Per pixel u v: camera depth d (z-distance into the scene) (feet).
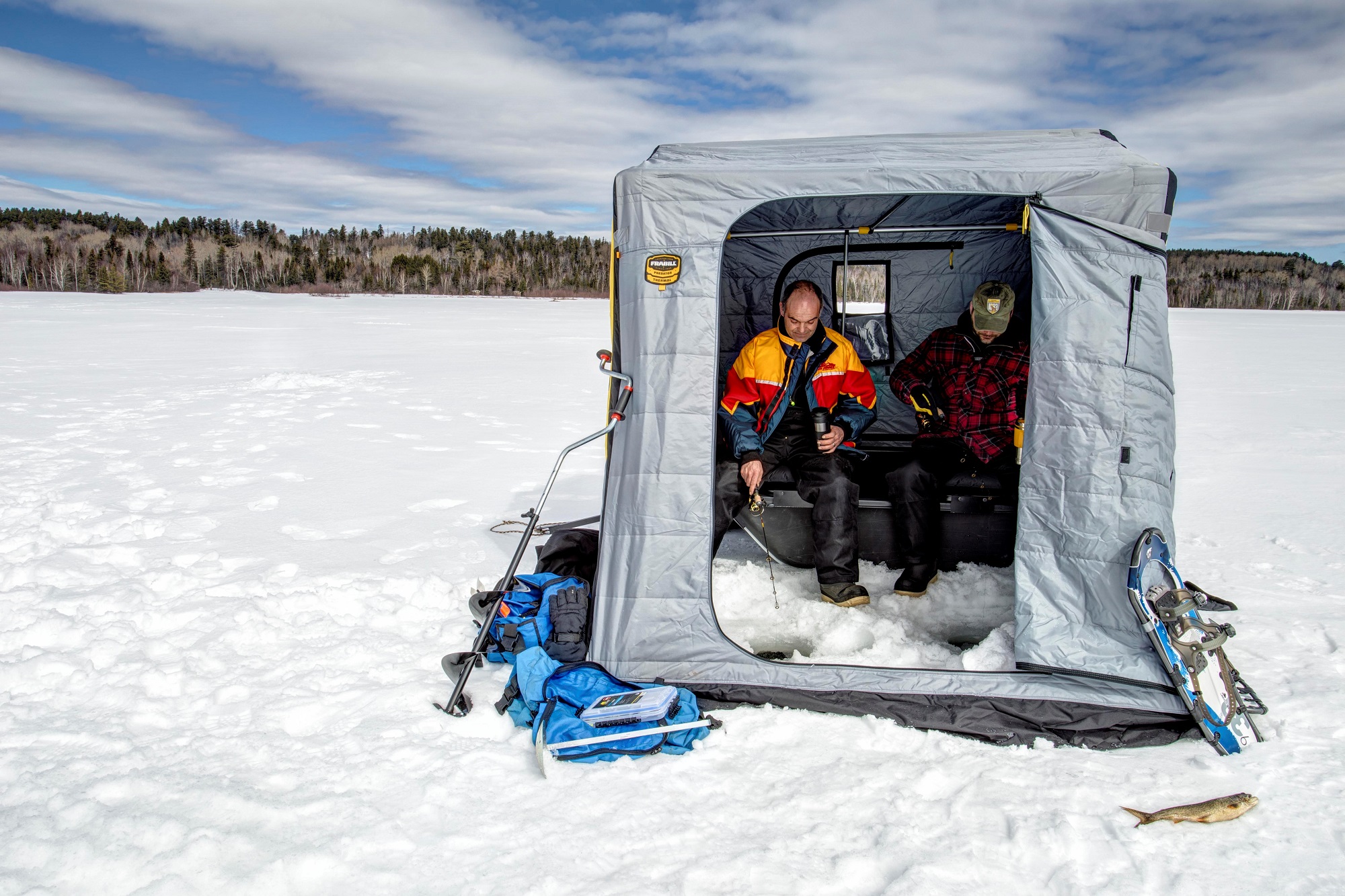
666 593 9.36
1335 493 17.88
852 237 14.92
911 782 7.45
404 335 72.49
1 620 10.83
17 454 21.91
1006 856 6.40
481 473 20.49
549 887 6.07
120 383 37.01
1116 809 6.98
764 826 6.83
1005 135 11.53
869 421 12.04
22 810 6.95
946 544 12.63
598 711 8.09
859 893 6.07
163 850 6.45
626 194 9.46
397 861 6.38
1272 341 70.18
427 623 11.05
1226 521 15.81
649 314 9.39
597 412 30.83
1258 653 9.97
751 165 9.63
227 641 10.33
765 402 11.68
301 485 19.03
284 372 40.24
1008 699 8.64
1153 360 8.71
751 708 8.88
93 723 8.44
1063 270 8.71
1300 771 7.48
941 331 12.51
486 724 8.43
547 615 10.02
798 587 12.39
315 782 7.40
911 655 9.95
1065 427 8.78
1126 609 8.57
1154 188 8.57
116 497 17.58
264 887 6.08
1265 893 5.98
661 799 7.21
